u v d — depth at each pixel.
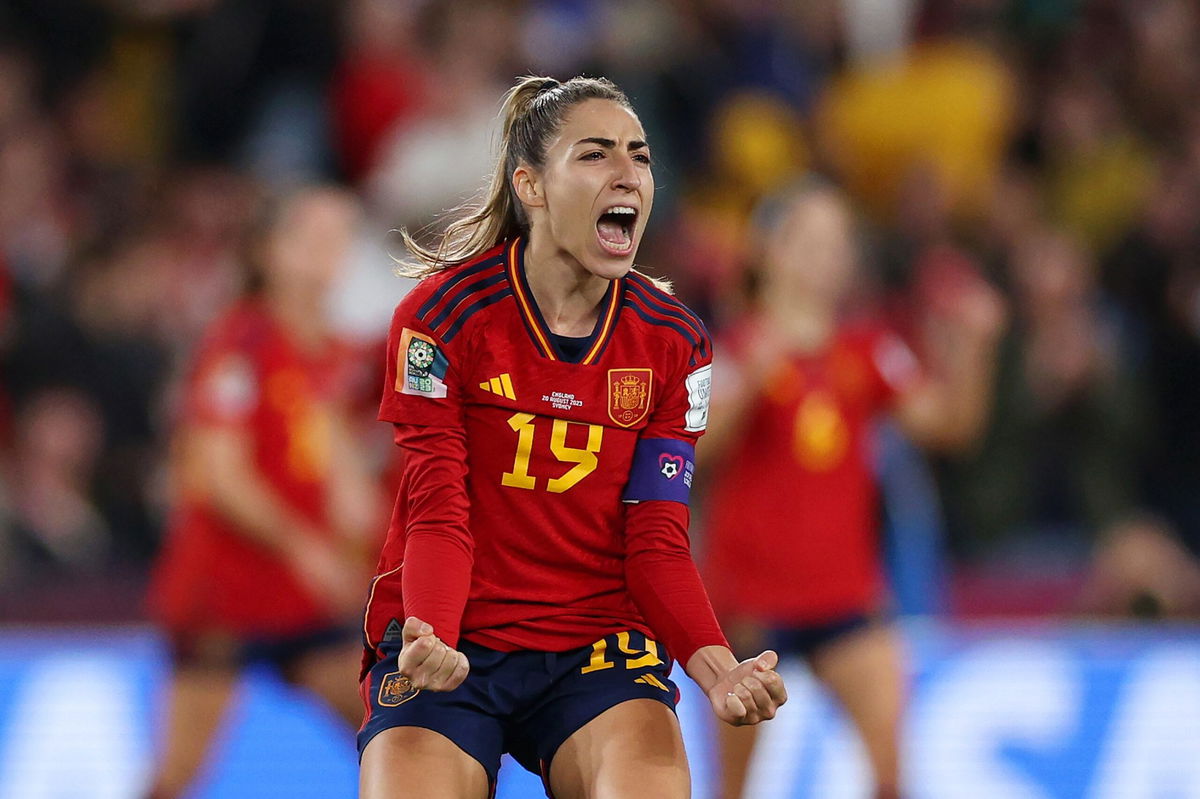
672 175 31.83
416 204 27.95
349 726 20.12
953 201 30.94
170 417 26.77
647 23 33.72
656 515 11.80
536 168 11.63
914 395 20.67
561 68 32.69
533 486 11.59
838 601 19.61
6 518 24.78
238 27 33.62
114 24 35.31
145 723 22.05
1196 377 27.91
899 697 19.62
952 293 22.38
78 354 26.92
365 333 24.12
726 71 33.28
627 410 11.69
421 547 11.17
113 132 34.41
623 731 11.23
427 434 11.45
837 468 19.89
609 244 11.34
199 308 28.39
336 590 19.80
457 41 32.78
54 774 21.75
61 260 29.64
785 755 21.95
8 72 33.97
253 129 33.38
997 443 25.94
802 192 20.61
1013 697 22.61
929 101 32.72
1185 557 26.62
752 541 19.78
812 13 34.81
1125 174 32.22
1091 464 26.09
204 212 31.17
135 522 26.00
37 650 22.27
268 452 20.00
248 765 21.88
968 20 34.25
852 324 20.42
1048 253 28.05
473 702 11.48
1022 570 25.28
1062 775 22.44
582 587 11.85
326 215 20.48
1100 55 34.19
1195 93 33.59
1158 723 22.66
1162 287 28.83
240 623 19.78
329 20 33.41
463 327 11.48
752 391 19.64
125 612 23.31
